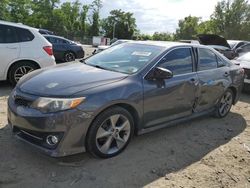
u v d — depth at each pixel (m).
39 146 3.67
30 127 3.62
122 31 81.06
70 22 72.06
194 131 5.38
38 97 3.66
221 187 3.67
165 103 4.59
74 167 3.76
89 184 3.45
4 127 4.74
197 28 69.38
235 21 51.25
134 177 3.68
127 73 4.34
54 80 3.97
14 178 3.43
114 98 3.84
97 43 45.28
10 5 59.44
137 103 4.14
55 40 15.18
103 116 3.80
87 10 74.12
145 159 4.14
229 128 5.73
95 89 3.77
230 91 6.26
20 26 7.32
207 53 5.66
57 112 3.52
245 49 14.20
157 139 4.85
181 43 5.26
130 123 4.17
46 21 66.19
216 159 4.36
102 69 4.51
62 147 3.57
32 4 63.72
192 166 4.09
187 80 4.93
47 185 3.36
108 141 3.98
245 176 3.98
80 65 4.76
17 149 4.07
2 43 7.02
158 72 4.33
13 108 3.87
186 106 5.03
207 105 5.61
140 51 4.88
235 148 4.81
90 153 3.90
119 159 4.06
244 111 7.08
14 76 7.24
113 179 3.59
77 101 3.58
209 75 5.47
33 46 7.39
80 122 3.60
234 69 6.27
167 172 3.87
